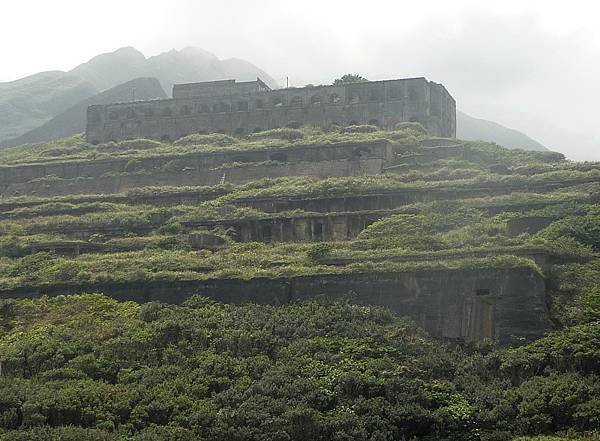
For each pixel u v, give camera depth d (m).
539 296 64.25
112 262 77.06
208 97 132.38
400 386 54.81
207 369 58.59
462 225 79.75
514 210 82.69
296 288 69.12
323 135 118.25
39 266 78.81
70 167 116.06
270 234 88.88
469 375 57.69
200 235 85.38
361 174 105.12
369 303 67.56
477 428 52.44
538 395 53.28
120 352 61.97
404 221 82.12
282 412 52.28
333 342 61.22
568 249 69.75
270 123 128.75
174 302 70.88
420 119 124.12
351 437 50.56
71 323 68.25
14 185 114.88
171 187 105.94
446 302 66.06
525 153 107.31
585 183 87.31
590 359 56.62
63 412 53.19
